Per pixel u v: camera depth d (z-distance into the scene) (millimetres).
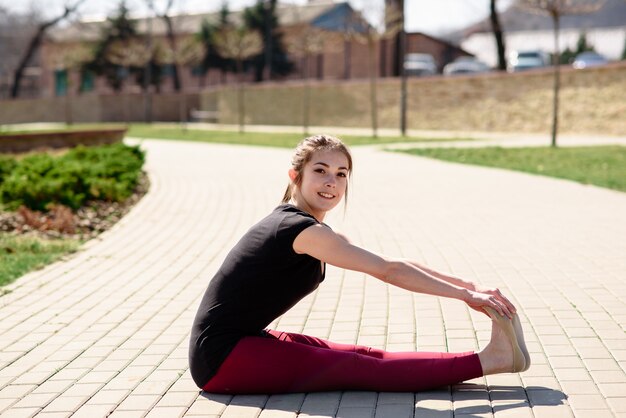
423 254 7730
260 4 47438
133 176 13180
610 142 21953
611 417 3617
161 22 56500
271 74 48719
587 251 7637
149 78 47031
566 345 4727
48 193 10578
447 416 3676
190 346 3990
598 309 5531
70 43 55469
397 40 36094
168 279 6844
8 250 8031
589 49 45000
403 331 5141
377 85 32406
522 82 27578
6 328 5367
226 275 3877
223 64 48562
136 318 5598
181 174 15773
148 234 9141
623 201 11086
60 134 19953
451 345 4816
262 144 24125
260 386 3943
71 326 5402
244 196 12367
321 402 3889
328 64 48719
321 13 49031
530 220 9594
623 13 45906
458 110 29641
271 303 3861
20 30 67000
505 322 3861
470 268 7027
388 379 3930
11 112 48812
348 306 5809
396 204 11203
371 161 17703
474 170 15609
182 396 4035
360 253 3723
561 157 17500
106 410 3877
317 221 3844
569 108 26281
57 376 4395
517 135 27094
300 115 36031
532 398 3875
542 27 46375
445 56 49844
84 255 7938
